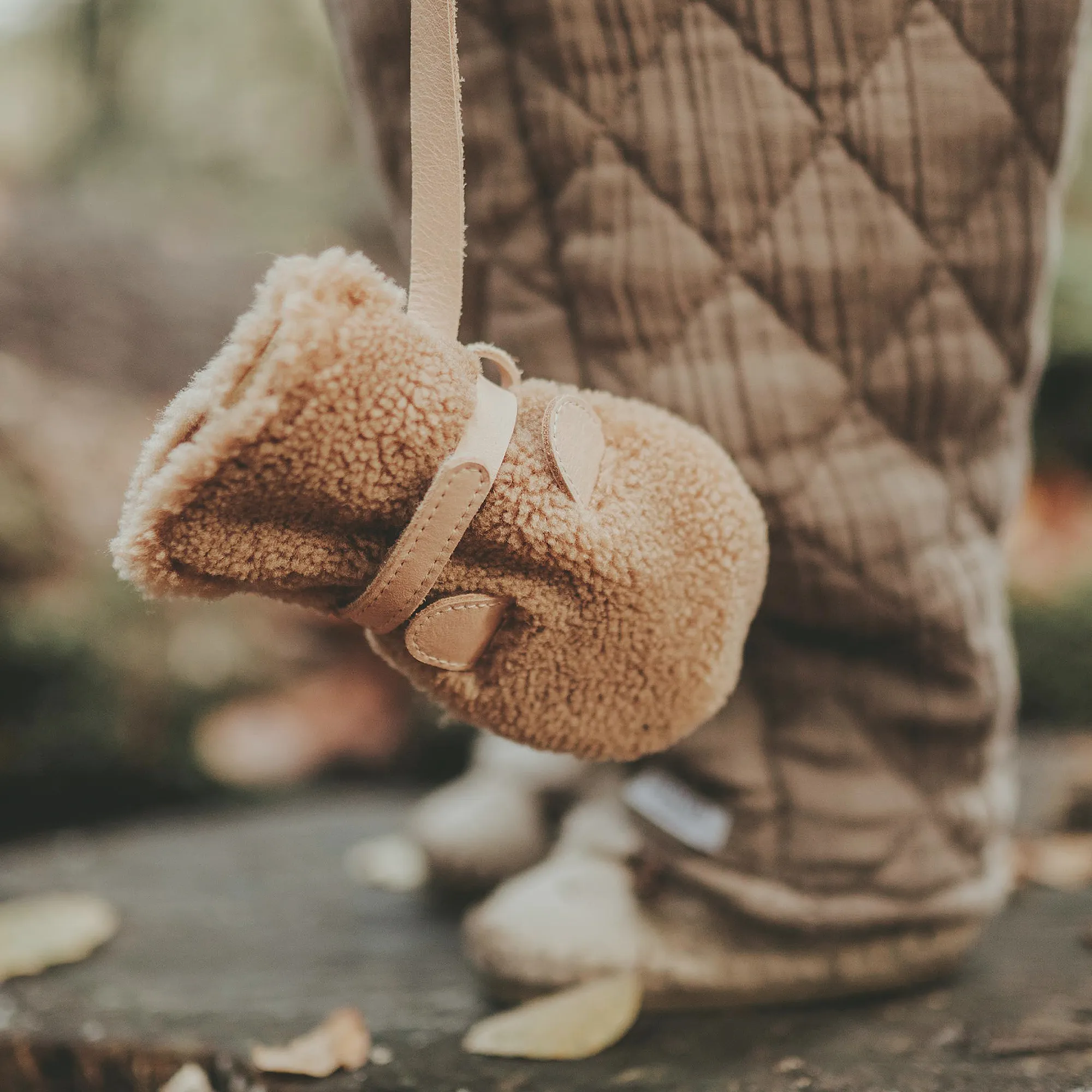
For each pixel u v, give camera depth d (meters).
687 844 0.63
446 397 0.50
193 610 1.46
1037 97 0.58
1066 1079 0.58
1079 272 1.66
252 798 1.34
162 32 2.81
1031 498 1.56
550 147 0.58
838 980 0.63
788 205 0.58
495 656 0.53
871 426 0.60
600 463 0.53
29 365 1.73
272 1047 0.62
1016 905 0.74
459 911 0.76
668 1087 0.59
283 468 0.49
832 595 0.60
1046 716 1.32
